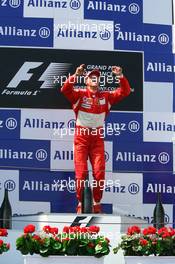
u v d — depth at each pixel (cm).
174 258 2358
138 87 2708
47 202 2641
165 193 2683
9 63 2670
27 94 2667
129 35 2723
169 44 2736
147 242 2373
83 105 2678
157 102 2711
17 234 2480
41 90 2673
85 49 2698
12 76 2666
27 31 2686
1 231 2395
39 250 2308
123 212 2658
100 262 2336
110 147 2680
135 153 2689
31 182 2642
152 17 2734
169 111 2711
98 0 2717
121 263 2484
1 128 2647
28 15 2691
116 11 2723
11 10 2684
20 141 2652
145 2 2734
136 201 2667
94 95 2686
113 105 2695
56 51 2689
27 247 2306
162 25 2739
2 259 2462
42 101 2670
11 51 2673
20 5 2689
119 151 2683
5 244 2364
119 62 2711
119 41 2717
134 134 2695
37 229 2547
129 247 2369
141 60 2717
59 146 2666
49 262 2317
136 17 2728
